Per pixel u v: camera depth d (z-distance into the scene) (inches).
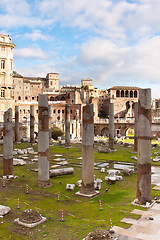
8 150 1083.9
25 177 1126.4
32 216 611.2
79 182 984.9
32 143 2272.4
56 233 557.9
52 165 1395.2
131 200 794.8
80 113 4367.6
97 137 3403.1
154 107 5334.6
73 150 2000.5
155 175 1162.6
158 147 2268.7
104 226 588.7
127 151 1955.0
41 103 945.5
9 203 766.5
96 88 6545.3
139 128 758.5
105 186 987.3
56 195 858.1
